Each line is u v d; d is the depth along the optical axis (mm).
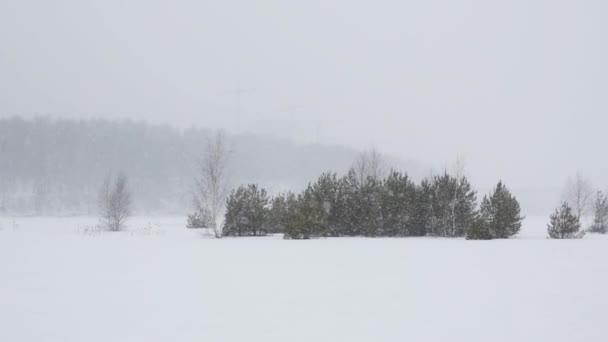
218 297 7660
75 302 7348
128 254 13648
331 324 6074
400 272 10078
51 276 9727
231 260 12172
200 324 6098
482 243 17234
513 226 20562
